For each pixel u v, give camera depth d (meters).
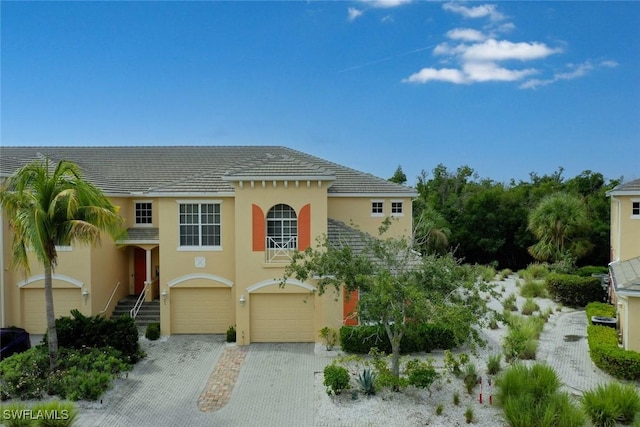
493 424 14.80
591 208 49.34
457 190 71.62
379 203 30.06
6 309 25.05
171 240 25.17
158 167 31.39
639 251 27.66
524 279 40.44
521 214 51.38
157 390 18.30
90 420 15.77
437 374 17.17
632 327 19.42
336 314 23.41
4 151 32.53
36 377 17.64
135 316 26.95
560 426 13.45
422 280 16.22
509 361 20.14
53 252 18.42
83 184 18.81
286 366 20.75
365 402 16.55
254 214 23.48
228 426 15.50
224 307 25.61
